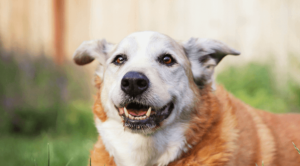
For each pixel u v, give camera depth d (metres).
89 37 10.84
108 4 10.93
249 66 9.26
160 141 2.99
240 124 3.05
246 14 10.72
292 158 3.37
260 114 3.54
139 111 2.93
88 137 7.16
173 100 2.96
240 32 10.74
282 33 10.56
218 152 2.80
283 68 10.38
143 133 2.87
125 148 3.11
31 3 10.01
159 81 2.85
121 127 3.10
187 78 3.12
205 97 3.16
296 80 9.98
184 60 3.16
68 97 9.48
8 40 9.49
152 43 3.10
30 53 9.76
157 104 2.79
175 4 11.00
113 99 2.89
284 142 3.38
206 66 3.33
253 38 10.67
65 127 8.07
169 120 2.92
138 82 2.72
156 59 3.03
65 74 9.78
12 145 5.48
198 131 2.95
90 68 10.03
